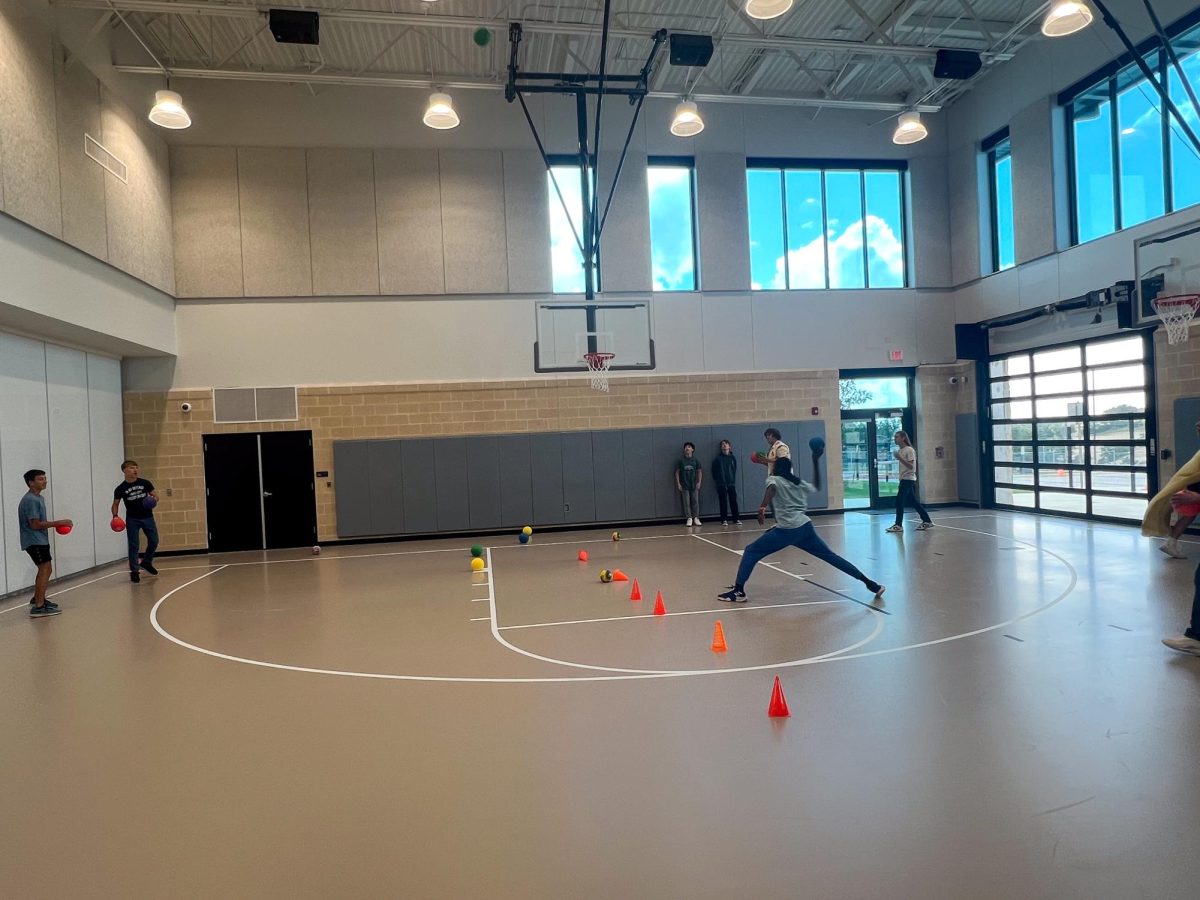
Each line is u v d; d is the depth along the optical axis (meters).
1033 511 13.45
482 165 13.83
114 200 10.73
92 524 11.41
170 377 13.01
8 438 9.33
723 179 14.44
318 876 2.73
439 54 12.38
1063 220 12.40
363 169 13.52
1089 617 6.07
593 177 12.05
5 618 7.77
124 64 11.13
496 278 13.84
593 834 2.97
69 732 4.32
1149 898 2.46
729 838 2.91
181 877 2.76
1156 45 10.52
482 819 3.12
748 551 7.20
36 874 2.81
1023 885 2.55
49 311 8.95
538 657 5.52
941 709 4.19
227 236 13.14
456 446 13.70
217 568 11.12
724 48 12.45
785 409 14.63
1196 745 3.59
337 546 13.27
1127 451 11.32
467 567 10.20
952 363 15.19
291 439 13.34
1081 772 3.36
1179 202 10.32
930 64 13.19
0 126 8.03
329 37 11.70
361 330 13.52
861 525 12.70
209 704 4.75
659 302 14.29
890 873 2.64
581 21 11.35
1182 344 10.29
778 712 4.16
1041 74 12.53
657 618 6.62
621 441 14.14
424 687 4.93
